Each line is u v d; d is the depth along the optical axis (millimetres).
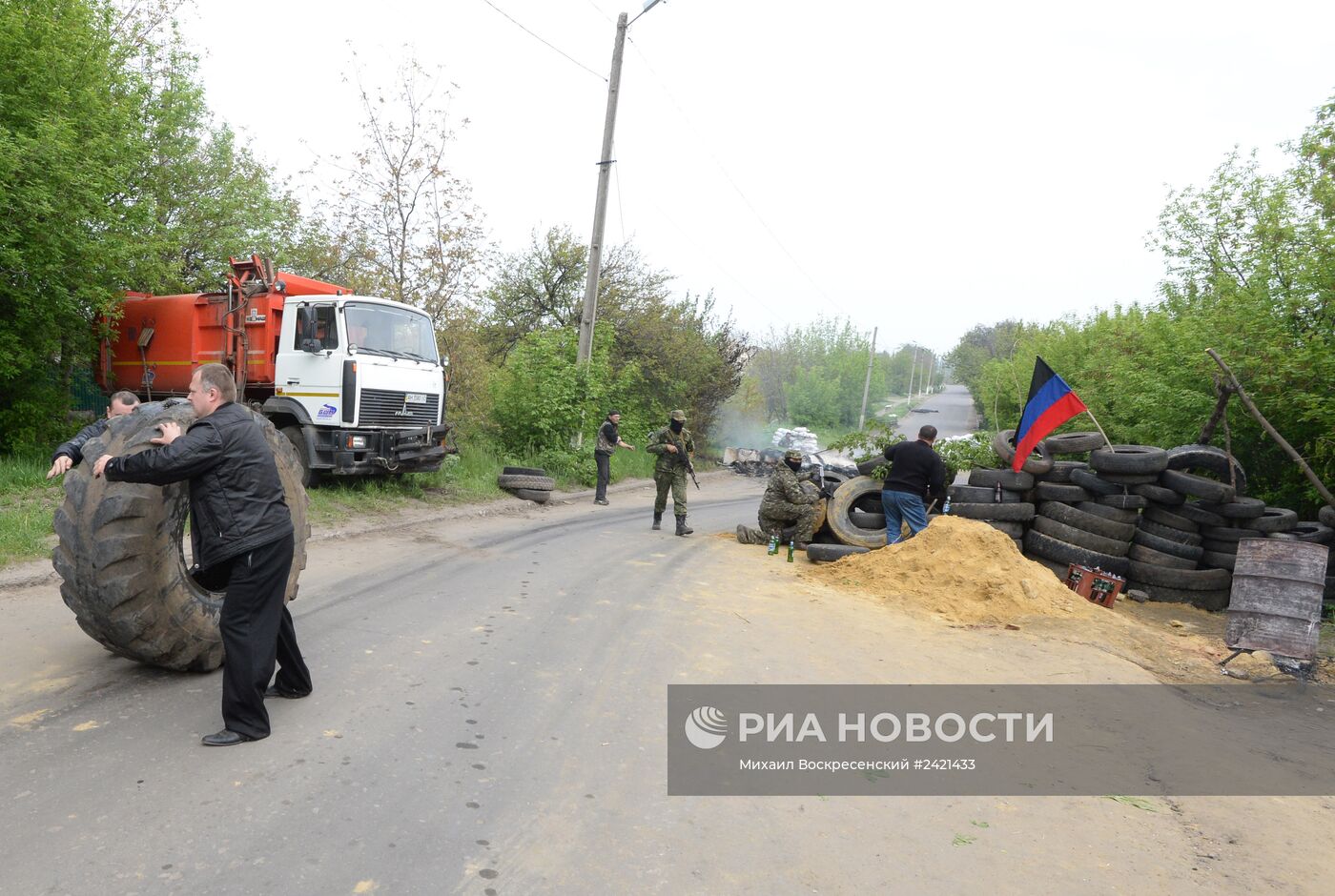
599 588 7293
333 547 8328
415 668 4797
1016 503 9195
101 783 3180
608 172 17328
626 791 3463
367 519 9984
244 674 3588
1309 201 11406
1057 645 6188
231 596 3633
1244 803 3705
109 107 10867
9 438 10508
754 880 2836
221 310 11508
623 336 23734
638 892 2709
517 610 6301
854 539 9766
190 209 15070
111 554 3791
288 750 3588
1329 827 3494
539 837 3031
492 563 8102
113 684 4211
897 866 2994
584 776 3578
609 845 3008
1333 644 7027
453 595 6648
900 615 6910
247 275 11516
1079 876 2994
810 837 3182
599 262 17531
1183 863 3137
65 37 10164
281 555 3729
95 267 10539
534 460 16828
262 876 2641
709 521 13484
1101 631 6688
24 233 9727
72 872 2580
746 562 9227
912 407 81062
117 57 11781
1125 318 21938
